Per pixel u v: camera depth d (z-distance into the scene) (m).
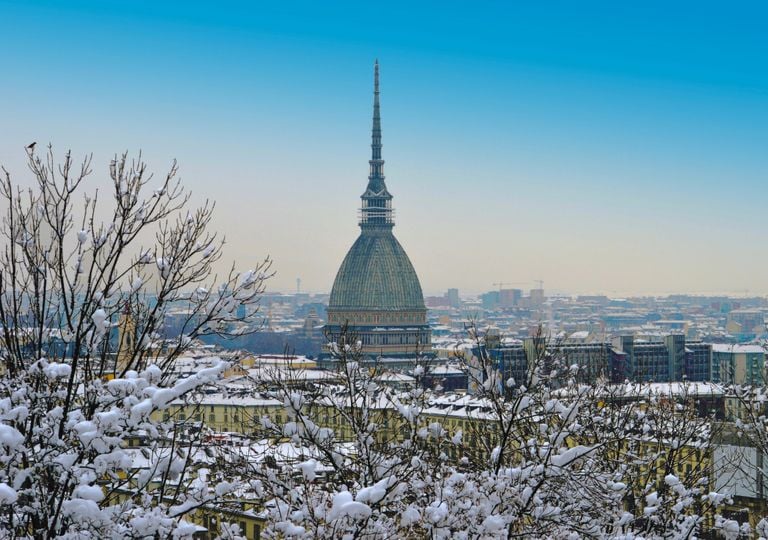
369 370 60.03
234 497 43.25
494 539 42.31
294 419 49.09
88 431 32.91
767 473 72.19
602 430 62.03
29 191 40.22
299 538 39.66
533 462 45.78
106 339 40.22
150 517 35.44
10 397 35.25
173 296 41.62
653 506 53.78
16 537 34.78
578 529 45.56
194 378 33.88
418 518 39.06
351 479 49.09
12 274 40.03
